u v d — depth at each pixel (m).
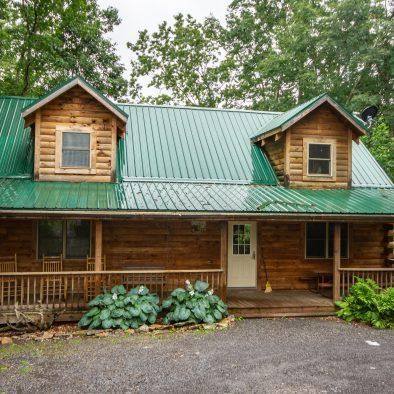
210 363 8.40
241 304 12.70
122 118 13.76
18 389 7.11
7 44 23.19
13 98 17.02
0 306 10.94
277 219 12.05
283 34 33.19
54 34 25.16
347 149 15.43
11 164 13.74
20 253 13.48
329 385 7.39
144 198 12.23
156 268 14.07
